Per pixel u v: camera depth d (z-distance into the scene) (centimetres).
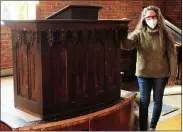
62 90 247
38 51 232
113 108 276
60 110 247
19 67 262
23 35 247
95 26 257
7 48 476
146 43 290
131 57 485
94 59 266
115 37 280
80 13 263
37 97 243
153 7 288
